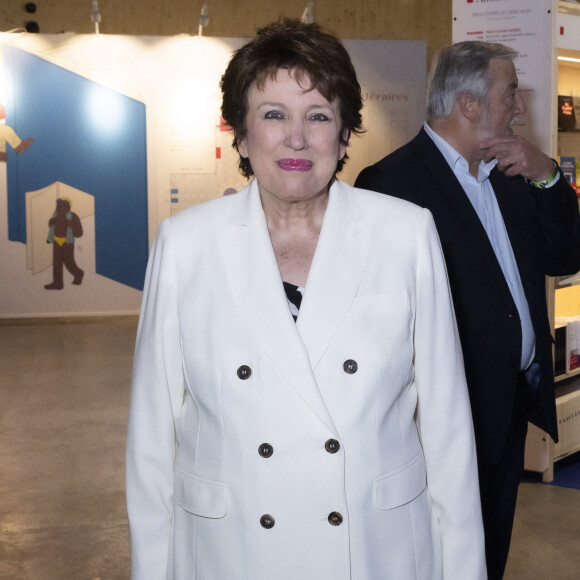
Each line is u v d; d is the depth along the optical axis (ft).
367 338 4.85
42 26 35.29
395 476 4.86
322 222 5.19
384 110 35.29
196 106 34.06
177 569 4.99
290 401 4.74
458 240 8.35
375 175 8.74
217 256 5.01
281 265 5.13
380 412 4.84
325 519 4.69
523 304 8.93
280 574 4.70
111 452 16.83
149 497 5.14
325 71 4.75
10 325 33.32
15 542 12.40
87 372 24.29
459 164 8.91
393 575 4.82
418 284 5.10
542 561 11.55
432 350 5.13
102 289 34.55
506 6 13.75
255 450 4.74
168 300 5.05
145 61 33.73
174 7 35.94
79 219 34.12
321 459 4.69
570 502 13.75
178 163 34.32
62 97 33.53
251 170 5.49
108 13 35.55
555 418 9.19
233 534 4.75
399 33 37.65
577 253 9.33
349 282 4.91
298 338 4.75
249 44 4.91
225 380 4.80
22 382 23.07
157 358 5.08
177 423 5.26
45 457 16.52
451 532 5.15
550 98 13.69
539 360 9.03
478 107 8.72
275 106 4.82
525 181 9.34
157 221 34.50
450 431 5.15
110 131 33.88
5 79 33.22
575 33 14.17
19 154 33.55
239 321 4.85
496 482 8.73
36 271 34.12
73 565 11.62
